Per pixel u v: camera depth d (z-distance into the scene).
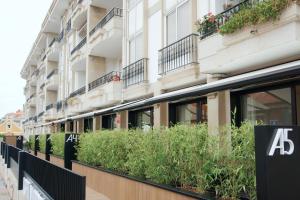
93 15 23.48
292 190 3.88
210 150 5.75
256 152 4.05
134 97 15.89
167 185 6.67
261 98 9.18
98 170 11.08
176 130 6.66
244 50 8.55
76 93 26.89
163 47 13.77
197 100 11.81
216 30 9.73
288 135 3.94
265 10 7.59
